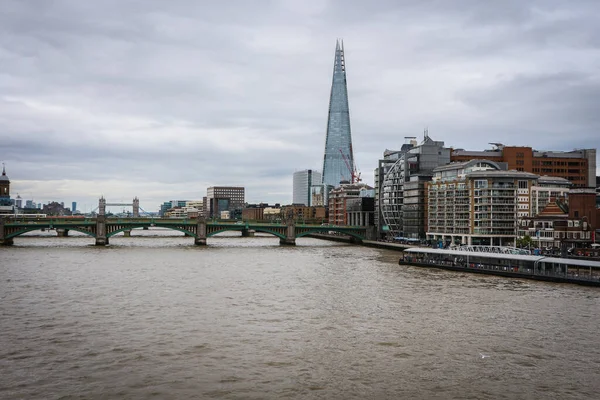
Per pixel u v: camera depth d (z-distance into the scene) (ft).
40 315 321.93
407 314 327.26
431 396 204.13
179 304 355.15
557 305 354.13
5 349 255.09
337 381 217.97
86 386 211.61
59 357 244.42
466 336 279.28
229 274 501.97
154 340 270.87
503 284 445.78
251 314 326.85
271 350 255.70
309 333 284.61
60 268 542.16
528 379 221.05
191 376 222.48
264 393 205.98
